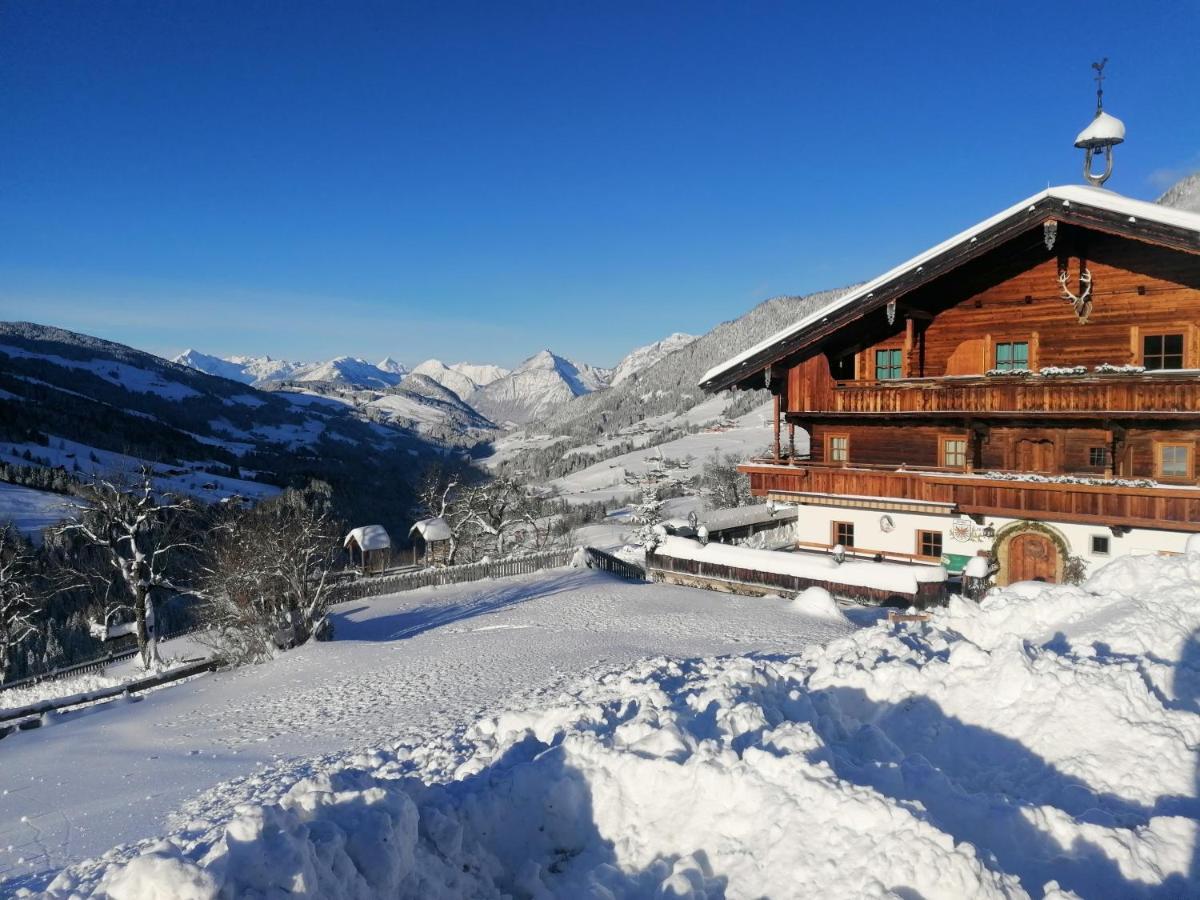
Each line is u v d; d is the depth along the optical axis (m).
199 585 29.31
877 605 20.36
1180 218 15.92
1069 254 19.78
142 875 4.06
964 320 21.62
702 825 5.39
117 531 30.03
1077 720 6.64
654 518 34.09
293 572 24.95
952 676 7.67
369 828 4.92
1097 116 19.58
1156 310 18.67
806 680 8.34
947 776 5.94
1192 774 5.84
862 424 23.75
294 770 10.98
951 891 4.33
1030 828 5.15
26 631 39.78
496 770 6.68
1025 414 19.22
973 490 20.42
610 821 5.70
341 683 17.61
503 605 27.08
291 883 4.29
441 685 15.80
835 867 4.62
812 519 24.59
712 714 6.95
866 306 20.98
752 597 22.55
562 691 11.40
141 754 14.19
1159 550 18.53
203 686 20.66
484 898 5.28
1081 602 9.78
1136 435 19.11
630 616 20.62
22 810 11.45
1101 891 4.68
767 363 23.30
